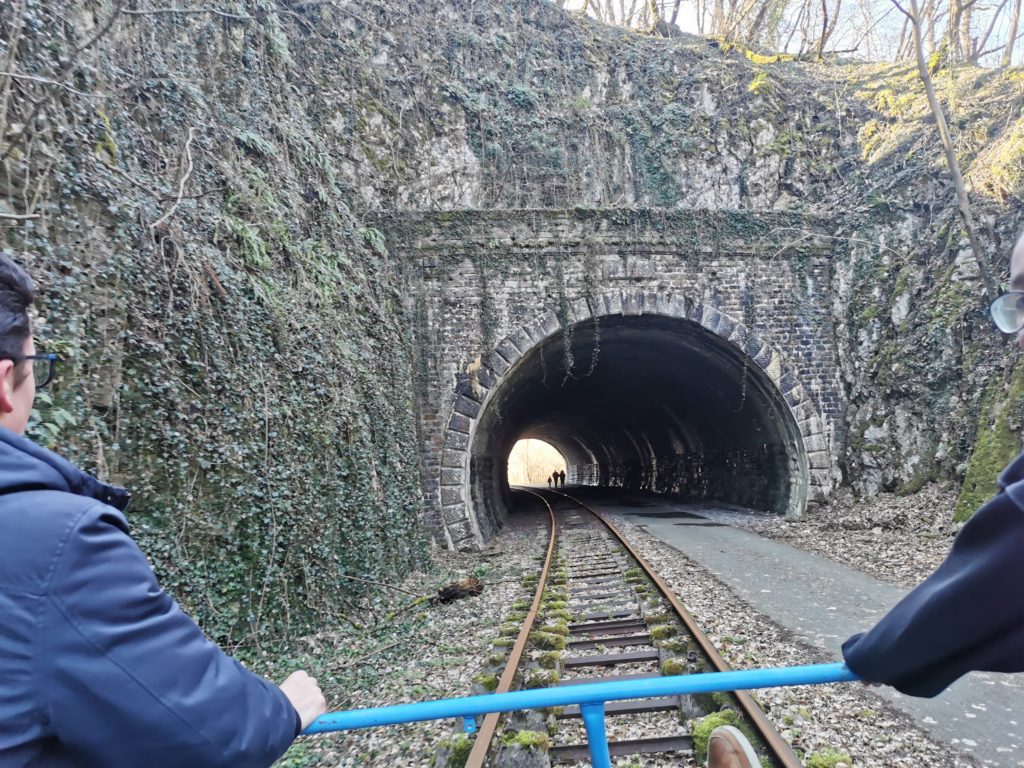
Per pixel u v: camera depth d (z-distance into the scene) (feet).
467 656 20.95
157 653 3.71
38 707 3.45
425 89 53.31
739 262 53.98
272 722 4.25
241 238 26.76
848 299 55.31
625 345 62.28
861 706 14.64
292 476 25.75
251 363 24.63
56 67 18.24
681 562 34.76
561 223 51.72
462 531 49.01
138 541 18.44
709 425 76.89
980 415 42.68
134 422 19.22
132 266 19.65
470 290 51.06
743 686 6.18
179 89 25.95
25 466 3.91
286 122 35.47
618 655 18.63
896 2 40.19
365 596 30.60
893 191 54.75
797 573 31.01
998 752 12.57
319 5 48.49
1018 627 3.73
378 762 14.08
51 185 17.24
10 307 4.42
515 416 83.46
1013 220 46.06
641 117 58.34
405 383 46.47
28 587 3.48
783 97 61.11
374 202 49.60
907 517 44.50
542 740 12.76
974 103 54.19
